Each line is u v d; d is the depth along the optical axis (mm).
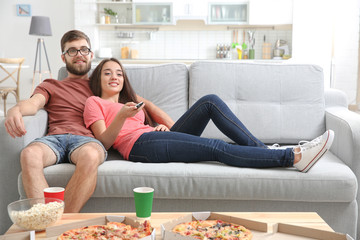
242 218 1303
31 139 2066
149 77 2646
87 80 2498
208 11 7141
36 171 1822
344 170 1923
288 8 7000
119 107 2322
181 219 1307
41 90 2357
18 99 6371
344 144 2148
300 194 1884
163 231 1193
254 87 2592
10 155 1957
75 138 2096
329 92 2773
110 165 1953
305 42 6973
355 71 7211
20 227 1289
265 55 7312
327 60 6961
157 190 1897
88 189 1844
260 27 7391
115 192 1896
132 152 2131
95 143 2027
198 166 1967
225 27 7434
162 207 1946
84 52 2486
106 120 2285
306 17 6926
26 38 7547
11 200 1978
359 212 2018
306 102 2588
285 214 1445
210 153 2023
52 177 1889
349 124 2127
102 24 7215
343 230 1933
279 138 2551
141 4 7172
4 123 1967
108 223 1296
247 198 1910
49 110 2373
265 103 2592
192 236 1205
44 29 6828
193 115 2238
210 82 2602
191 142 2045
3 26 7551
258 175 1889
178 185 1895
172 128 2332
